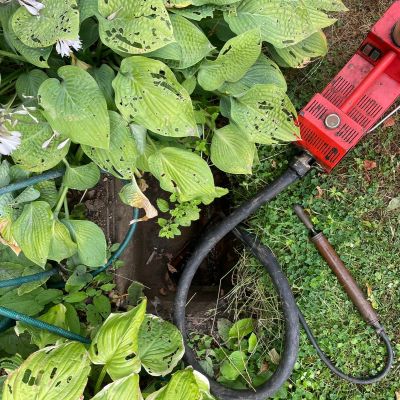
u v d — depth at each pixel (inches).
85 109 57.1
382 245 85.5
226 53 63.4
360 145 85.8
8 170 63.2
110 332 66.6
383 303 85.7
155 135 72.8
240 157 71.6
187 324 87.6
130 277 87.2
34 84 62.3
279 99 67.1
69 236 68.4
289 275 85.7
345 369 85.0
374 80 72.3
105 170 66.4
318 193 85.4
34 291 73.3
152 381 78.6
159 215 95.9
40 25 52.7
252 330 85.2
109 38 55.6
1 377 66.7
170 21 57.8
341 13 86.4
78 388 60.5
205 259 98.8
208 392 73.6
